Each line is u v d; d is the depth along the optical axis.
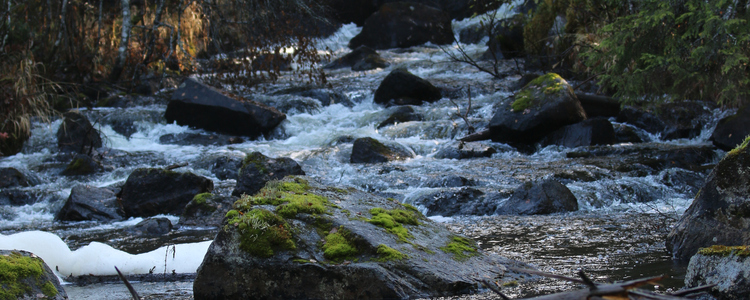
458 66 19.58
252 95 15.84
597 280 3.57
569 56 16.00
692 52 8.09
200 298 3.26
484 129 12.11
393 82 15.37
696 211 4.09
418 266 3.32
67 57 17.03
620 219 5.98
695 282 3.09
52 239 4.08
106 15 18.34
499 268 3.76
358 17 28.81
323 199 3.86
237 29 17.83
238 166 10.25
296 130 13.58
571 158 9.88
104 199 7.55
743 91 8.55
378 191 7.85
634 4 11.83
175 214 7.46
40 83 14.11
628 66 9.79
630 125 12.06
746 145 3.94
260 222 3.31
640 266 3.92
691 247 4.01
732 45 7.95
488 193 7.16
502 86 16.06
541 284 3.51
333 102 15.95
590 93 14.07
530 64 17.83
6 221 7.38
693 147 9.82
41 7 16.58
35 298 3.01
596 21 14.97
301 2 15.95
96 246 4.16
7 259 3.05
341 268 3.16
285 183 4.14
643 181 7.73
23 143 12.45
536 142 11.35
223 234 3.30
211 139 12.98
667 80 9.14
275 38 16.00
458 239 4.06
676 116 11.73
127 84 17.34
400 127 12.91
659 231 5.23
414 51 23.47
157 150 12.16
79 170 10.30
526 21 20.27
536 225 5.80
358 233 3.38
